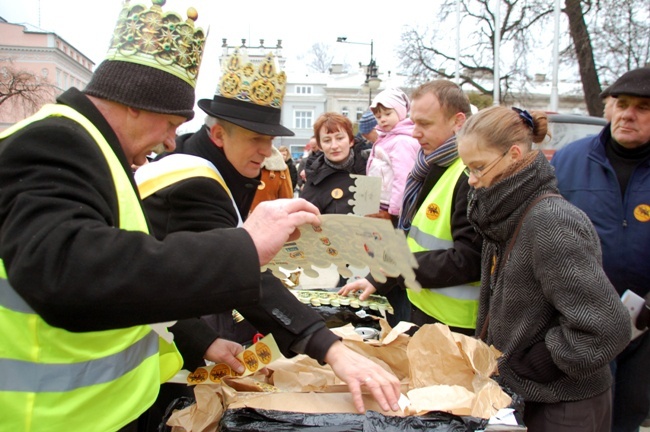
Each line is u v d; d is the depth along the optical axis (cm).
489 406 123
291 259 141
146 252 91
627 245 220
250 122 156
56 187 92
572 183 237
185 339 149
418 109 227
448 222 218
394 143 365
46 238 87
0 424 103
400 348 151
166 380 142
